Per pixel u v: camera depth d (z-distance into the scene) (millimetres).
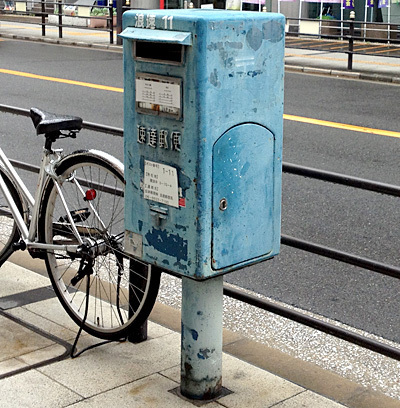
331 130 10125
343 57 18031
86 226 3805
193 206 2908
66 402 3213
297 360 3818
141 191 3123
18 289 4488
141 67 2980
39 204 3957
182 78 2824
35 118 3965
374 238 6137
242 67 2877
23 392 3291
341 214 6711
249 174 3018
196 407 3182
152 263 3150
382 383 3799
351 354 4125
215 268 2990
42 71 15461
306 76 15523
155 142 2994
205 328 3146
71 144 9047
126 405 3193
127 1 20109
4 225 5914
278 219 3205
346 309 4816
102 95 12656
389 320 4672
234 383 3395
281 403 3230
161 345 3768
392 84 14625
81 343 3785
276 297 4984
